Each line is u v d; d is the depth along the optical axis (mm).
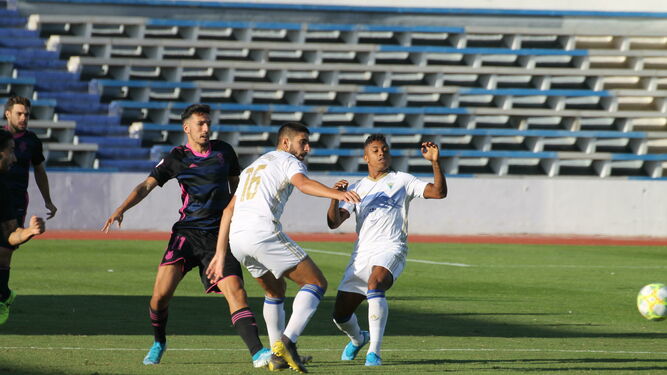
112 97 104375
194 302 40562
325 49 112875
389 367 22906
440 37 119562
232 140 103750
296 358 21219
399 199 25297
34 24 107375
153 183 23688
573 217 91688
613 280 54094
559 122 113250
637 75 116438
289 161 22297
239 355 24891
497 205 90688
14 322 32469
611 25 121250
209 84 106562
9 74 101625
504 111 110688
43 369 21172
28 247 69000
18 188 32312
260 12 115312
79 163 95875
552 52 116625
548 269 60062
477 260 65500
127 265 57125
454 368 22672
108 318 34469
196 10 113062
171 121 104750
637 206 92500
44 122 96500
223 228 22156
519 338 30688
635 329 34469
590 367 23141
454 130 108062
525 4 121125
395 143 108188
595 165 109812
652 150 113125
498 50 116250
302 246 75000
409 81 115188
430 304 41656
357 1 117562
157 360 22906
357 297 24875
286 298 42938
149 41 108188
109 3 110938
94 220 84000
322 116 108375
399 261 24891
